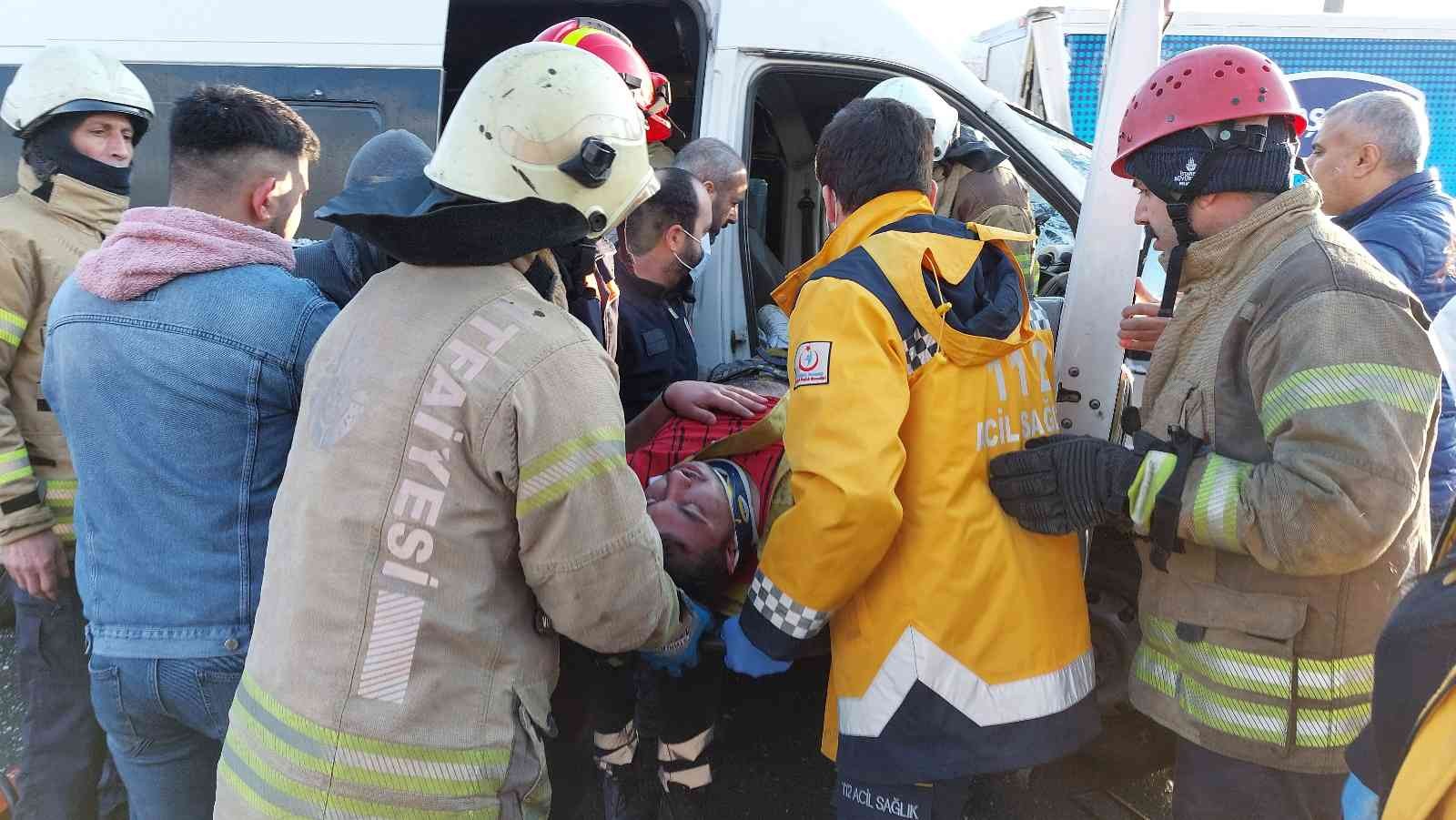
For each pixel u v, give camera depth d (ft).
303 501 4.24
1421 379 4.43
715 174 8.82
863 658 5.24
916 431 5.10
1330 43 23.97
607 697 6.97
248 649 4.99
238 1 9.62
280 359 5.13
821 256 5.69
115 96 7.22
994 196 9.08
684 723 7.04
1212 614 4.99
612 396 4.36
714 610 6.48
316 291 5.48
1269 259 4.88
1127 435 7.01
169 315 5.06
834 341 4.92
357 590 4.06
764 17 9.52
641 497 4.45
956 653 5.04
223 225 5.29
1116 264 6.32
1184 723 5.18
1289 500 4.35
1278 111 4.84
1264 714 4.86
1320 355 4.41
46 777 7.17
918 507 5.08
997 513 5.19
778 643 5.10
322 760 4.01
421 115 9.48
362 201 4.24
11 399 6.97
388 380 4.16
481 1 11.39
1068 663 5.36
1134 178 5.35
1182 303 5.28
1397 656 2.95
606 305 7.04
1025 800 8.77
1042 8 17.16
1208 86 4.89
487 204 4.04
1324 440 4.33
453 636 4.10
